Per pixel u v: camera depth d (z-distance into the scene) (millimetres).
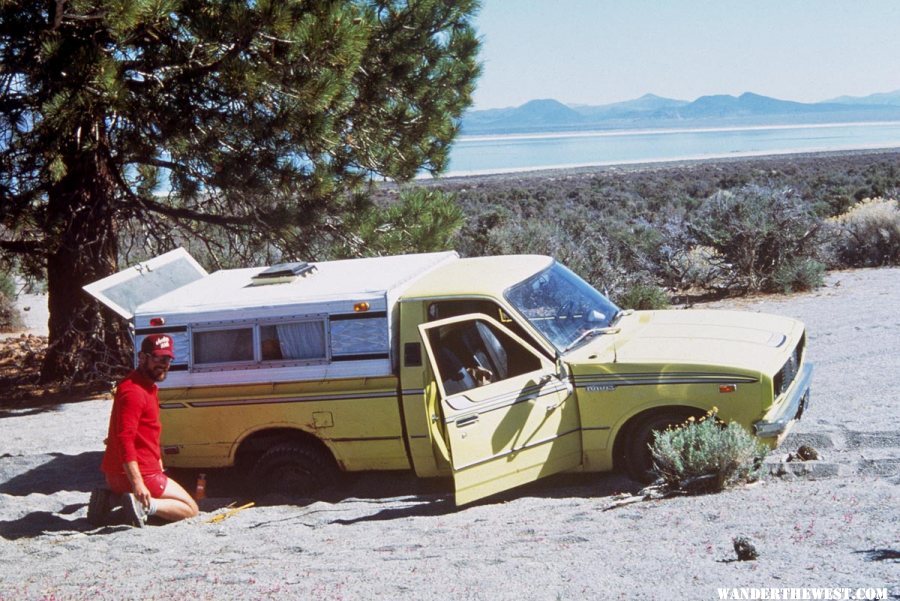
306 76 11750
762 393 6211
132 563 5609
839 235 21828
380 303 6957
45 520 7168
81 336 14133
